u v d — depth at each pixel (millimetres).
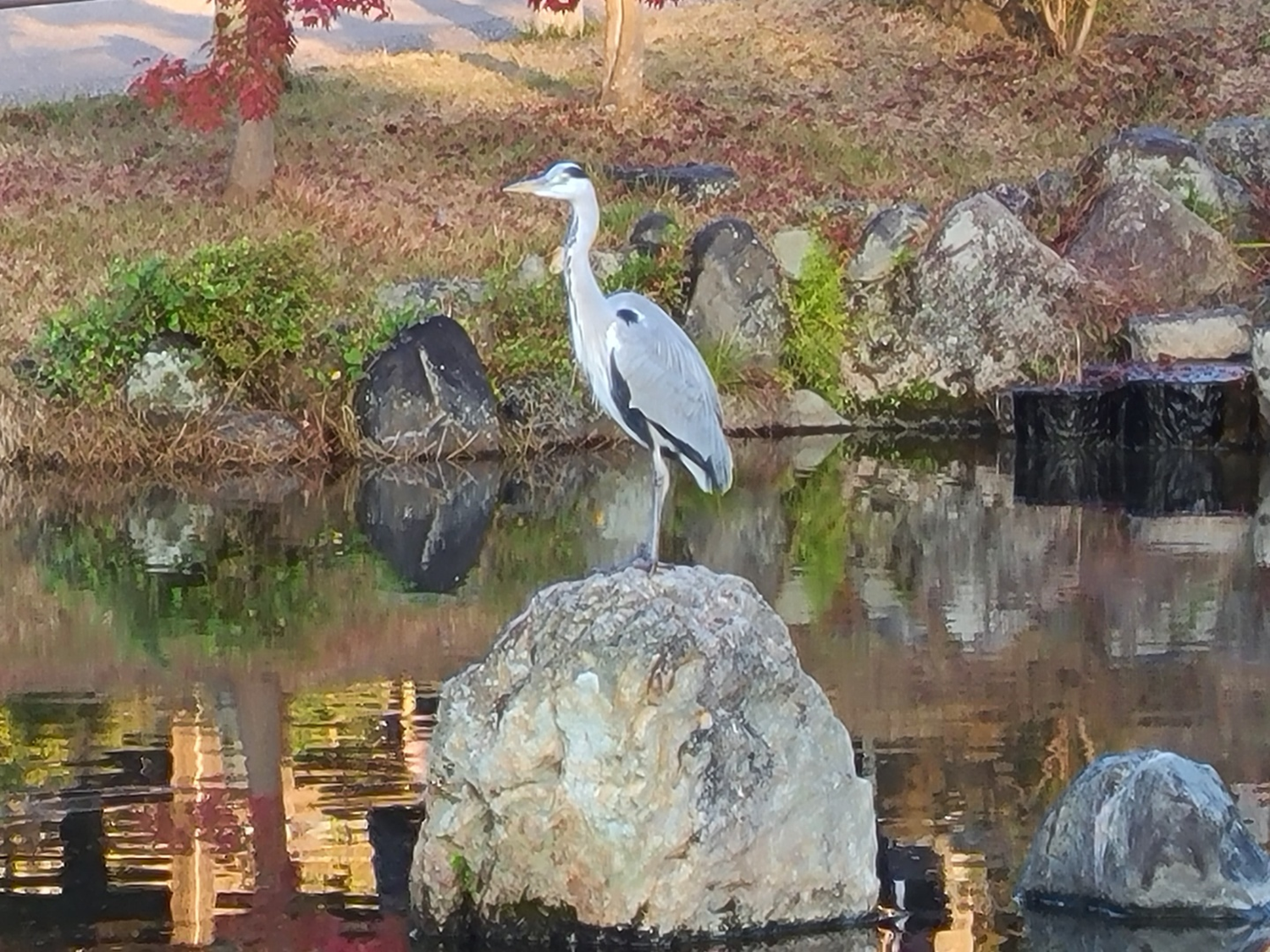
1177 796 8391
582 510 16062
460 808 8125
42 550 14711
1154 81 27297
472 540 15016
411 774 9898
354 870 8773
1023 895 8492
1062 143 25453
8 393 17344
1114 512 16062
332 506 16188
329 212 21844
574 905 7965
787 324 19719
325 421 17703
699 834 7875
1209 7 29938
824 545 14875
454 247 20750
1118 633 12352
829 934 8117
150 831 9125
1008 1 29250
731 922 8023
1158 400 18641
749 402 19375
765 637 8156
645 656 7812
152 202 22344
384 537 15117
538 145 24766
